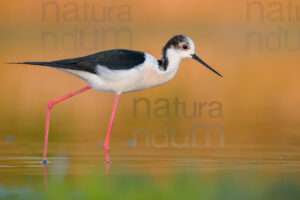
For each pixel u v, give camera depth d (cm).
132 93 1862
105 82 1059
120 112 1659
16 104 1694
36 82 2002
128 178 773
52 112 1622
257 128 1387
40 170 862
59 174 822
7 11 2664
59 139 1226
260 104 1747
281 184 737
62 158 988
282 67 2267
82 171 853
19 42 2470
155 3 2662
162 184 724
